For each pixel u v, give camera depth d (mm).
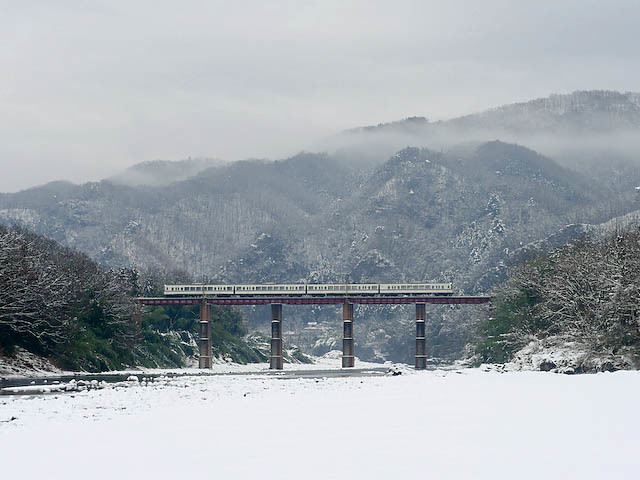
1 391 130625
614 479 47625
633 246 184250
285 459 56344
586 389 100688
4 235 186625
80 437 68625
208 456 58156
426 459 55156
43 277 185875
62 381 160375
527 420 73000
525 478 48438
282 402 101375
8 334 181750
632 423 69250
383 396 106562
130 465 55406
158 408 94688
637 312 164500
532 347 195375
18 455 59844
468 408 85188
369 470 51938
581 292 188750
